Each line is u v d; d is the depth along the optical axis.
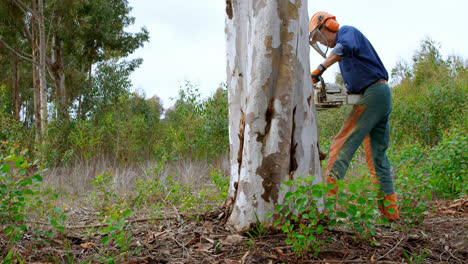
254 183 2.73
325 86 3.22
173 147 8.49
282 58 2.74
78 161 8.47
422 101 8.53
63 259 2.49
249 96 2.79
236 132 3.15
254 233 2.71
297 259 2.35
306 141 2.89
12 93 21.50
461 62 10.59
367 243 2.65
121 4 19.48
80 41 16.28
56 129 9.42
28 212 3.46
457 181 4.27
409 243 2.72
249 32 2.91
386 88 3.21
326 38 3.36
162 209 3.91
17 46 14.88
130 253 2.57
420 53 11.84
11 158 2.43
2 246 2.62
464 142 4.44
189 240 2.76
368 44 3.26
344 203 2.41
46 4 13.84
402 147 6.07
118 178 5.83
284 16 2.75
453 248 2.64
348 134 3.24
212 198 4.07
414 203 3.22
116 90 14.42
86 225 3.39
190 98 8.91
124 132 8.94
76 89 17.52
